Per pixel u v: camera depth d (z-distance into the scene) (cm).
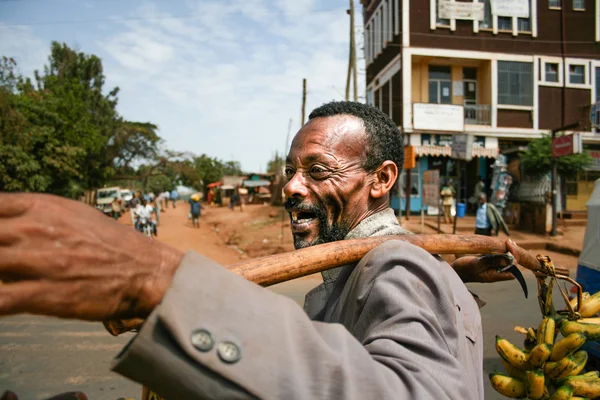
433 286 81
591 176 1802
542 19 1902
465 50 1850
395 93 1919
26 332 511
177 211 3572
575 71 1928
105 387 370
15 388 364
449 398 63
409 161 1263
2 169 1702
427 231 1370
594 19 1928
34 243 43
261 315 55
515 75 1884
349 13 1543
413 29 1823
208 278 54
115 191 2841
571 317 161
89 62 3353
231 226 2094
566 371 153
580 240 1284
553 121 1902
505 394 165
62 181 2102
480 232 1206
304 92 2048
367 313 80
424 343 69
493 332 551
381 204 120
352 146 115
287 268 87
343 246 93
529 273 913
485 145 1866
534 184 1444
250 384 50
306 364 55
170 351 49
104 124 3381
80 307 45
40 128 1906
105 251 48
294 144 120
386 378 59
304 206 113
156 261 52
